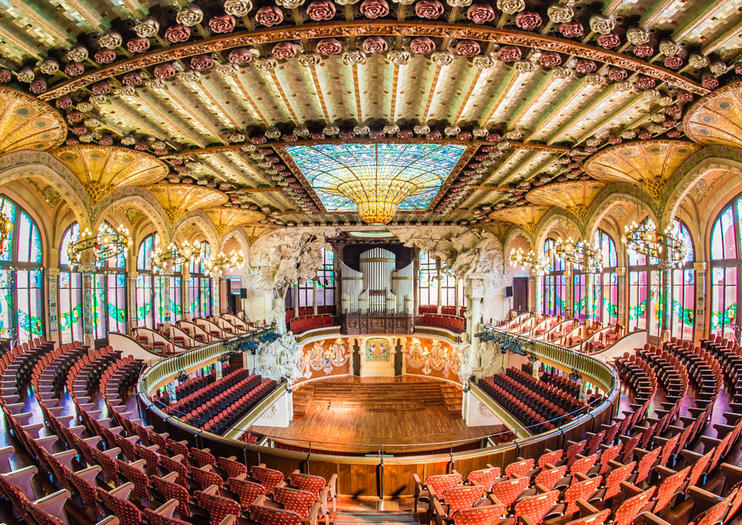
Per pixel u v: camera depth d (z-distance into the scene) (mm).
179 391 20984
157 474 7977
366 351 38781
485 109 11484
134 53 7945
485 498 7055
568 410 19250
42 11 6863
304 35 7602
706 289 20312
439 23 7297
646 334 20125
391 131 12242
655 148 13109
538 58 8352
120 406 12688
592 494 6656
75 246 14227
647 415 12578
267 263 31094
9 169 11219
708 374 13820
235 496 7352
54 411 10656
